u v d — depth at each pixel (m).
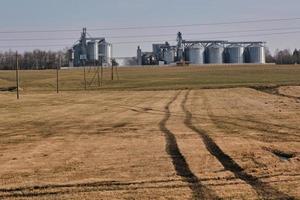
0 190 13.01
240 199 11.61
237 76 122.50
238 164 16.33
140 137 24.83
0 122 35.03
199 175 14.60
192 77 125.81
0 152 20.48
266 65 181.75
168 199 11.77
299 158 17.36
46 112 44.06
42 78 135.25
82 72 159.88
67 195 12.36
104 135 26.09
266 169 15.27
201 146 21.00
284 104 47.44
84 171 15.79
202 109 44.56
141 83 110.94
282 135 24.73
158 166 16.44
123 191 12.69
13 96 73.12
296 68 153.38
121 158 18.28
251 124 30.44
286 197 11.67
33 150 20.91
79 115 40.47
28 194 12.52
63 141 23.84
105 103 56.50
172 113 40.94
